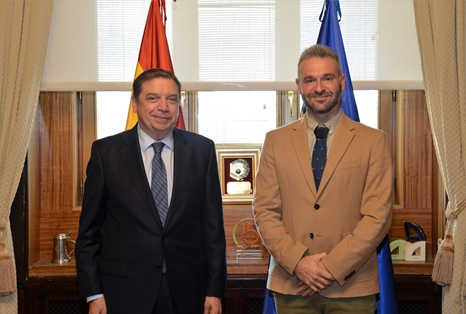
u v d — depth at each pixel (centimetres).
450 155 258
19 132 269
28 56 272
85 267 205
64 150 328
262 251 317
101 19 299
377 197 201
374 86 292
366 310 201
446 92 259
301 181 205
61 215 329
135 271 200
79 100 332
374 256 209
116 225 205
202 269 211
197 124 333
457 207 258
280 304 211
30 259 308
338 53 266
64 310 305
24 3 273
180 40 301
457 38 259
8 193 269
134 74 287
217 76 300
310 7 297
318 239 201
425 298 297
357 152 205
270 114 334
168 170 210
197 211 210
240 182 328
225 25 299
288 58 298
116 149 209
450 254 257
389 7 292
